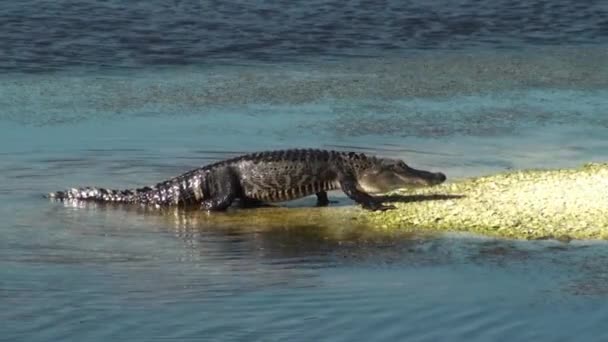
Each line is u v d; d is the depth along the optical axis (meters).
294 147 78.69
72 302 49.09
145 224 61.97
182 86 99.81
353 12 135.75
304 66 110.69
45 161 74.56
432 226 59.72
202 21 129.62
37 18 126.88
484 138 80.75
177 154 76.81
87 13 130.12
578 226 58.59
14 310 48.09
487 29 131.75
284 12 134.88
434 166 72.75
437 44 123.94
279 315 47.62
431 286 50.91
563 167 72.06
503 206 62.16
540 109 90.50
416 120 86.38
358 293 50.09
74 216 63.03
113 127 84.19
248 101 93.25
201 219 63.25
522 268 53.12
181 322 46.88
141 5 135.00
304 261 54.69
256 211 65.06
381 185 65.50
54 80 102.19
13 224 61.09
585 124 85.31
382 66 110.88
